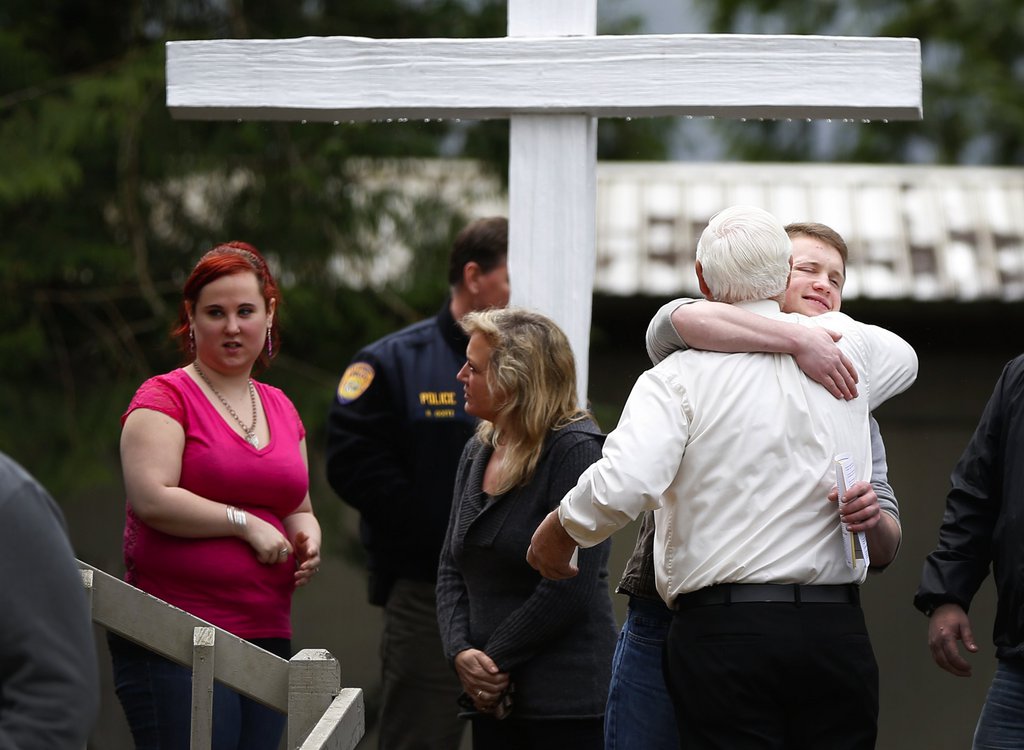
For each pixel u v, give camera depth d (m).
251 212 24.78
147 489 10.89
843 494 9.06
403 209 25.14
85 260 23.78
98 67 25.02
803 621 9.04
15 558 6.33
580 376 12.39
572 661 10.90
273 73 12.61
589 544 9.29
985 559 11.47
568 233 12.44
